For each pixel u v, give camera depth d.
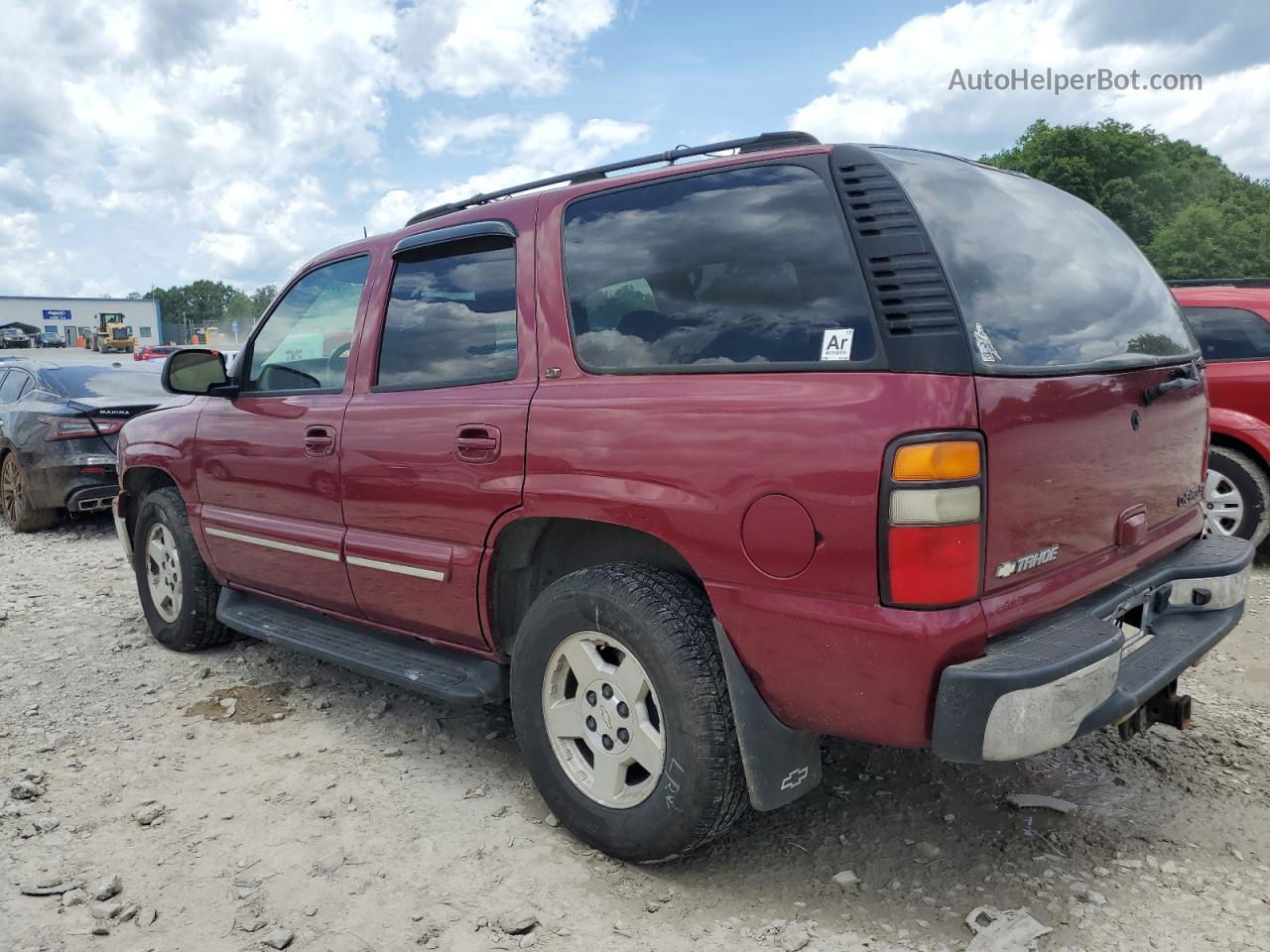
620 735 2.68
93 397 8.55
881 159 2.44
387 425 3.33
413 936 2.46
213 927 2.51
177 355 4.04
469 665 3.28
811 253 2.41
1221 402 5.89
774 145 2.75
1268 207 56.66
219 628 4.73
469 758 3.54
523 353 3.00
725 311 2.55
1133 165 57.09
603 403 2.68
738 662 2.43
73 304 83.44
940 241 2.31
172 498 4.68
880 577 2.14
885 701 2.20
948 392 2.12
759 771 2.44
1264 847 2.79
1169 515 2.98
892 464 2.11
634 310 2.75
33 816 3.10
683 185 2.76
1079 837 2.86
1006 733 2.08
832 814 3.04
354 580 3.56
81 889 2.68
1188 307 6.06
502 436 2.91
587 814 2.77
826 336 2.33
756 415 2.35
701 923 2.49
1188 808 3.02
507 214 3.18
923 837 2.89
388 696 4.18
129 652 4.87
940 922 2.47
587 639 2.73
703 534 2.43
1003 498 2.19
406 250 3.51
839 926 2.47
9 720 3.95
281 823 3.06
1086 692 2.19
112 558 7.35
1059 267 2.71
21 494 8.41
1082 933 2.40
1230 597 2.98
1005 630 2.24
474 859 2.82
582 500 2.68
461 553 3.08
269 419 3.92
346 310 3.74
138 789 3.31
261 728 3.85
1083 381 2.44
